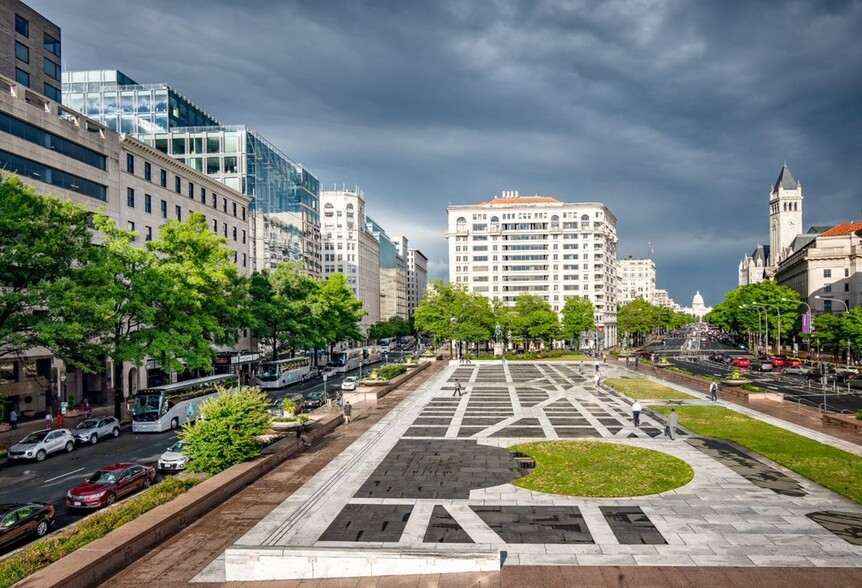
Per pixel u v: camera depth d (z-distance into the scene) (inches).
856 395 2097.7
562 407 1795.0
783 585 569.0
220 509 816.9
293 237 4569.4
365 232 6983.3
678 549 660.7
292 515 789.2
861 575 591.2
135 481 970.1
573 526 738.8
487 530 725.9
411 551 594.9
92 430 1423.5
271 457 1052.5
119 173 2210.9
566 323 5039.4
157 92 3668.8
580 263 6407.5
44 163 1843.0
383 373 2501.2
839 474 970.7
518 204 6510.8
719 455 1122.7
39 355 1854.1
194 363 1785.2
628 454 1130.0
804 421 1504.7
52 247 1348.4
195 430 981.2
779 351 4293.8
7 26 2319.1
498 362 3887.8
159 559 643.5
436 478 975.0
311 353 4343.0
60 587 535.2
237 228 3193.9
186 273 1766.7
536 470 1018.7
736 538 693.9
